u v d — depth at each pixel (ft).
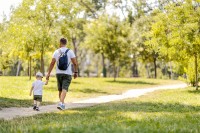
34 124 33.04
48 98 74.69
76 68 48.65
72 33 120.47
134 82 156.46
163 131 27.96
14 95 77.25
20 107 57.82
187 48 89.71
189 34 87.61
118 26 166.20
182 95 78.89
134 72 298.76
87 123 32.63
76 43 288.30
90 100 73.92
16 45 119.03
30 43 112.78
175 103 59.21
